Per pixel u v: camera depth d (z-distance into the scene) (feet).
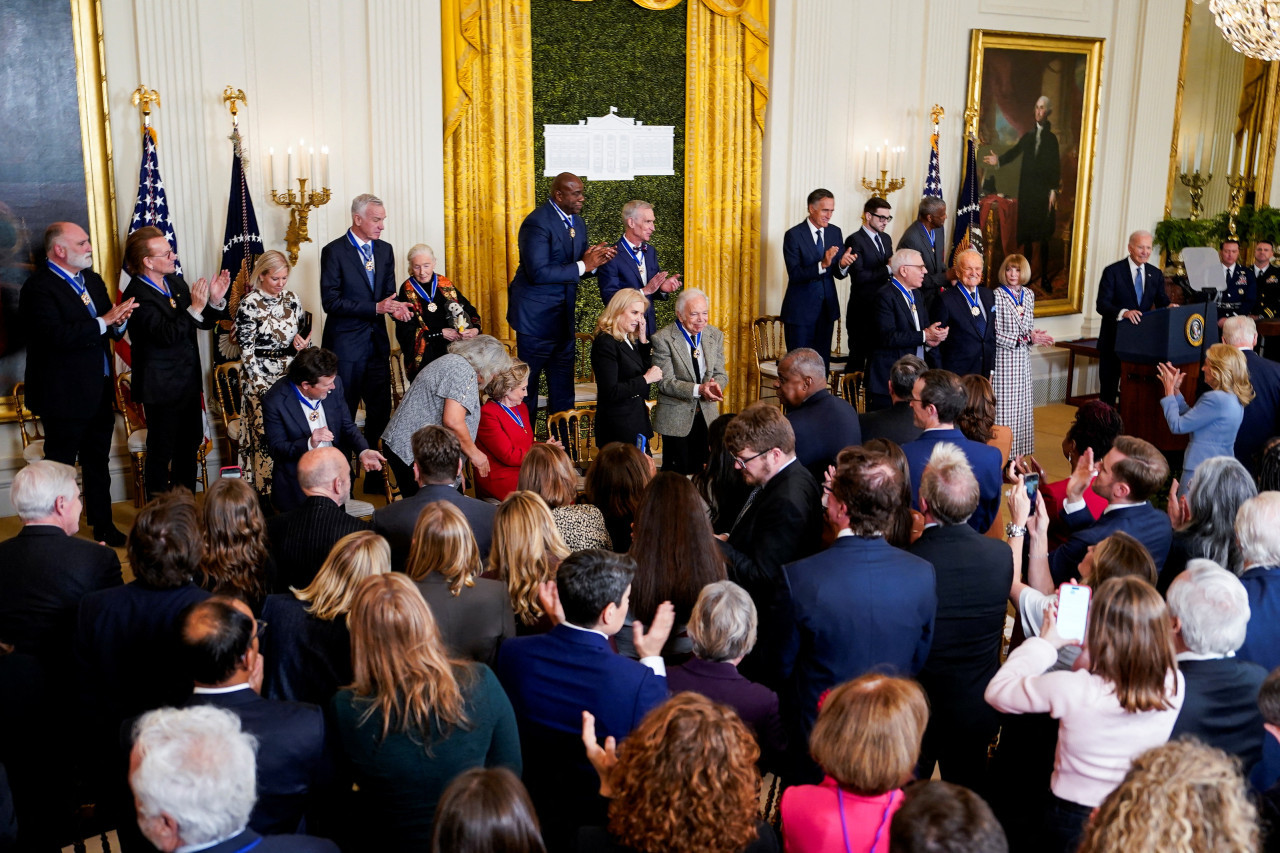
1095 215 33.63
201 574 10.85
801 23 27.81
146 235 19.24
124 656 9.56
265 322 20.47
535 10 25.64
